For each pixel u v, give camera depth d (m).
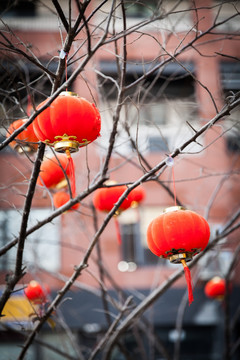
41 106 3.33
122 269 12.11
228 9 12.77
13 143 4.42
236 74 12.40
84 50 6.14
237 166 12.85
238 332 11.48
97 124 3.37
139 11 12.76
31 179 3.88
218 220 12.30
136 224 12.58
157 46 12.48
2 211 11.12
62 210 4.22
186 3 12.55
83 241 11.88
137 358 10.91
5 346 10.05
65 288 4.54
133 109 10.59
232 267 6.48
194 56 12.35
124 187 5.03
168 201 12.72
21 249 4.19
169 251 3.47
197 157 12.96
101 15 12.45
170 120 12.32
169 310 11.63
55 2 3.28
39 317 4.67
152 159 12.35
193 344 11.61
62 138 3.27
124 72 4.18
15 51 3.60
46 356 10.40
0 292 10.12
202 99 11.38
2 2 10.96
